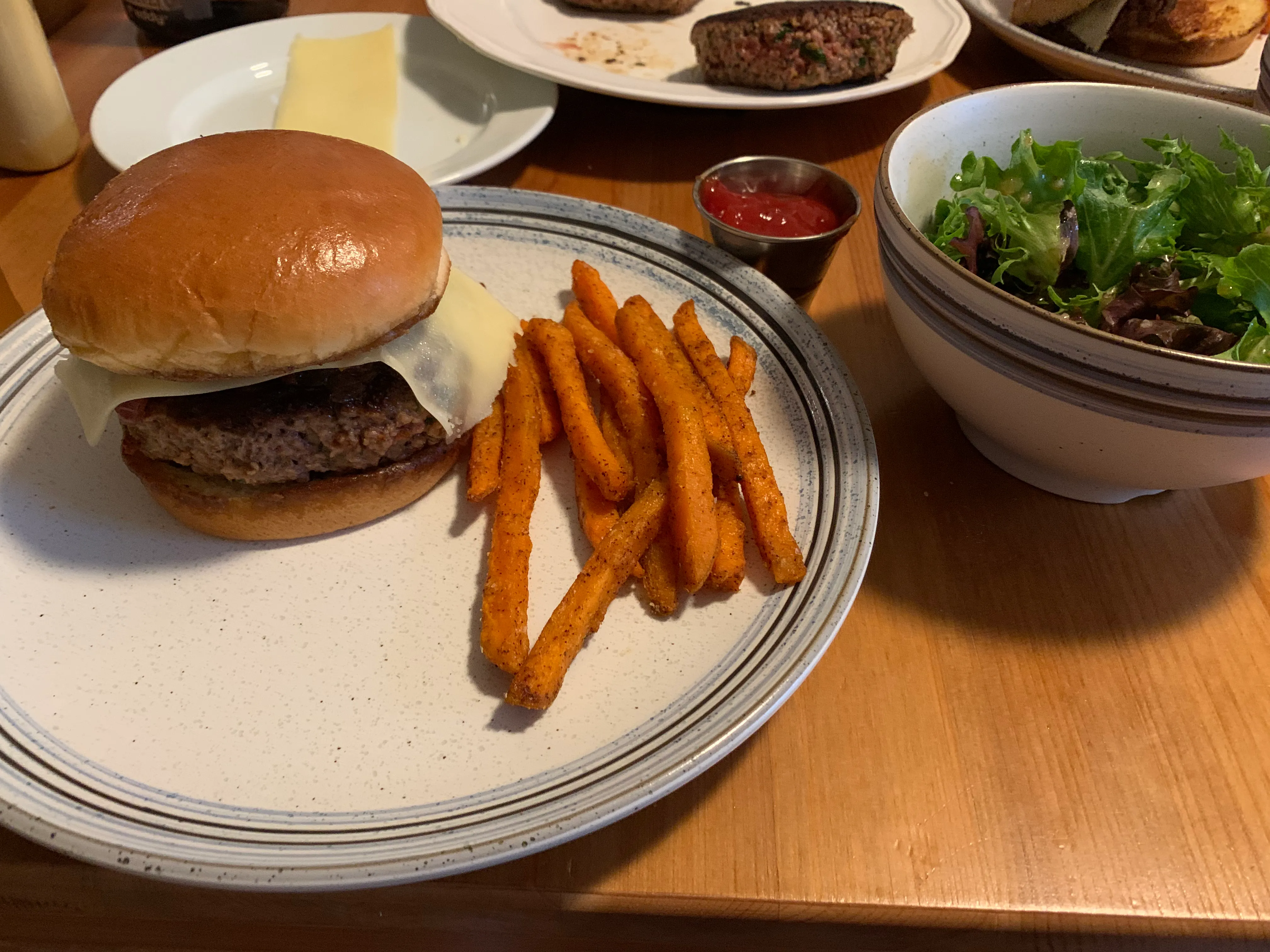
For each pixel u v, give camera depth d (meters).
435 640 0.28
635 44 0.50
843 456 0.30
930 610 0.29
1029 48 0.49
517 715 0.26
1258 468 0.26
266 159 0.28
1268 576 0.30
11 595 0.28
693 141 0.48
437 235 0.29
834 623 0.26
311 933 0.29
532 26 0.51
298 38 0.49
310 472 0.29
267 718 0.26
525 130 0.43
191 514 0.29
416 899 0.24
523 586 0.28
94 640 0.27
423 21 0.51
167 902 0.25
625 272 0.37
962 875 0.24
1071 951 0.25
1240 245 0.30
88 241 0.26
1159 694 0.27
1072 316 0.30
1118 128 0.33
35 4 0.53
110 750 0.25
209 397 0.28
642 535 0.28
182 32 0.53
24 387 0.32
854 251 0.41
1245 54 0.52
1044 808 0.25
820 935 0.25
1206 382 0.24
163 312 0.26
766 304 0.35
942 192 0.32
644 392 0.32
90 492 0.31
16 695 0.26
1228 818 0.25
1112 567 0.30
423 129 0.45
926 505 0.32
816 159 0.47
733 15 0.45
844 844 0.25
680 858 0.24
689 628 0.28
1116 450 0.27
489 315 0.33
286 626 0.28
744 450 0.30
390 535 0.30
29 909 0.25
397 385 0.29
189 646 0.27
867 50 0.45
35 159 0.43
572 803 0.23
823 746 0.26
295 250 0.27
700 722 0.25
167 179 0.27
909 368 0.36
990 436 0.31
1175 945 0.24
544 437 0.32
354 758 0.25
